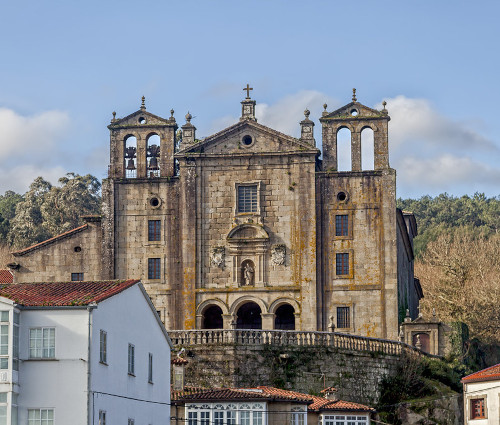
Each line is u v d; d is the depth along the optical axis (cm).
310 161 10369
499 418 8256
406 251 11625
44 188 17888
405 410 8800
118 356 6250
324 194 10338
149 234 10469
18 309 5797
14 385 5719
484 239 15875
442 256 13538
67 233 10481
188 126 10631
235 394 7331
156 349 6950
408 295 11662
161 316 10356
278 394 7462
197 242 10400
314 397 8088
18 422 5750
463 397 8719
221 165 10462
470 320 11956
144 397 6662
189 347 8694
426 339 10062
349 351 8906
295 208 10338
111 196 10538
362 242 10244
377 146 10375
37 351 5819
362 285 10181
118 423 6203
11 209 19062
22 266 10469
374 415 8694
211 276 10356
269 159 10419
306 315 10169
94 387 5859
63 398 5775
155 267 10431
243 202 10412
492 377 8362
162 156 10625
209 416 7225
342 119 10431
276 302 10225
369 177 10331
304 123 10444
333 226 10288
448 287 12675
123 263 10450
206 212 10431
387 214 10250
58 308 5841
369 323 10131
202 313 10319
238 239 10344
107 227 10481
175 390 7644
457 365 9662
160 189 10525
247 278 10300
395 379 9094
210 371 8662
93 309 5878
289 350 8800
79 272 10450
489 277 12900
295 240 10294
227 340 8719
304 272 10238
